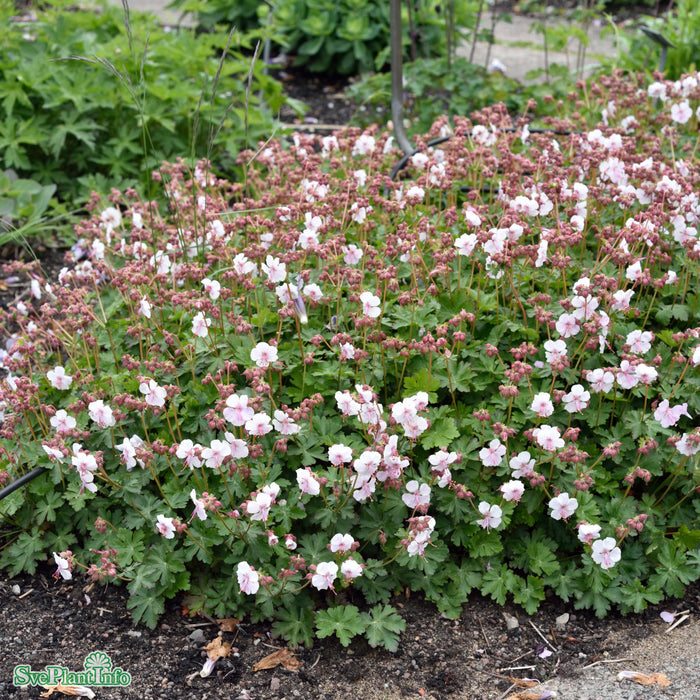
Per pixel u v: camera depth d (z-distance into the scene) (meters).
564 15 3.78
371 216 1.71
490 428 1.51
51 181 2.20
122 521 1.50
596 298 1.51
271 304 1.61
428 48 3.00
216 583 1.47
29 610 1.49
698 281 1.63
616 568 1.48
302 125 2.67
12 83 2.15
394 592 1.50
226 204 1.78
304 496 1.45
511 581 1.48
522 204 1.63
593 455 1.53
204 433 1.52
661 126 1.99
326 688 1.41
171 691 1.40
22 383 1.53
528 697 1.39
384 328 1.59
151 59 2.26
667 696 1.36
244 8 3.12
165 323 1.63
